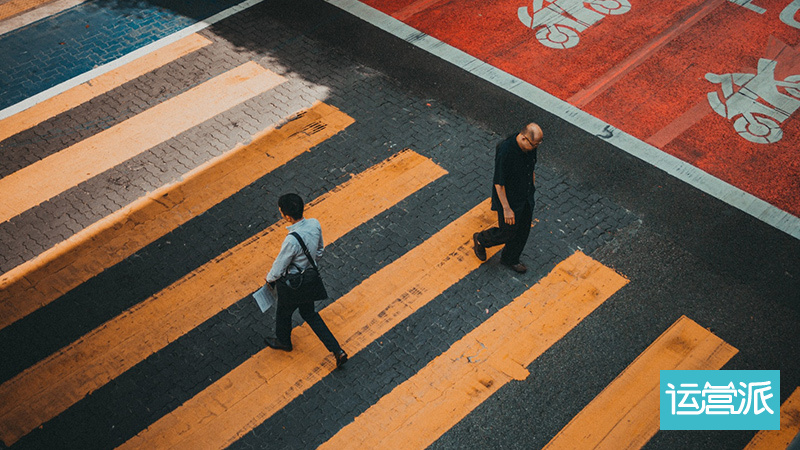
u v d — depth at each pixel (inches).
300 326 262.1
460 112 357.7
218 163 325.4
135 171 321.4
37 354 251.4
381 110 356.5
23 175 319.3
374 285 275.6
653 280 281.0
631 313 268.5
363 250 288.4
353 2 438.6
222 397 239.6
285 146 334.0
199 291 272.5
